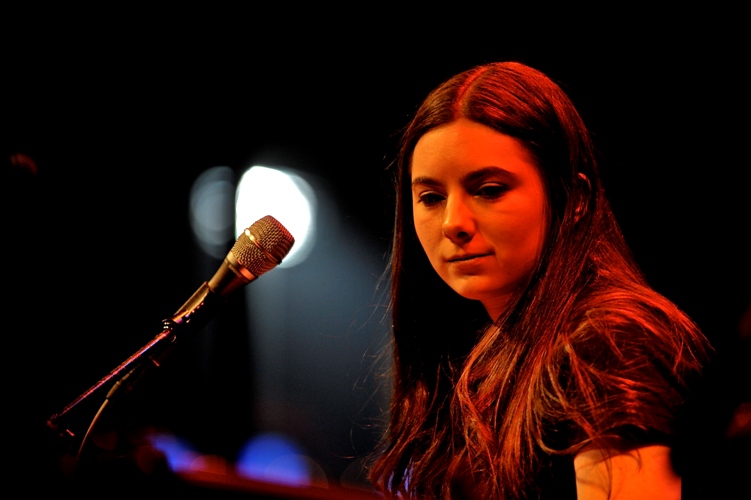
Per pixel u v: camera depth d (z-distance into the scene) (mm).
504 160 3613
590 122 11195
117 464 2412
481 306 4621
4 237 9547
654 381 3025
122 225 13711
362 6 12750
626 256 3998
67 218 12570
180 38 13555
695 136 10867
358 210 15219
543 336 3545
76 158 12992
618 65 11023
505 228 3631
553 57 11305
